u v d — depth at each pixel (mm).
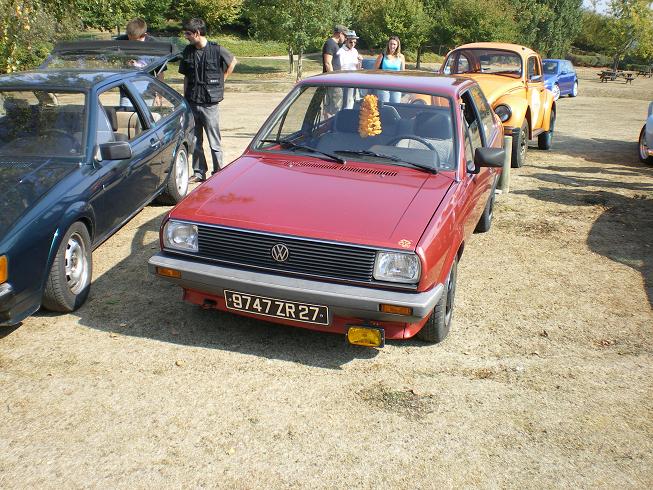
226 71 8023
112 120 5906
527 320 4930
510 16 45312
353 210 4117
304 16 31234
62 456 3250
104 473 3139
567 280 5742
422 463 3279
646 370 4254
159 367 4062
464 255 6324
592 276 5848
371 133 4961
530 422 3648
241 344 4375
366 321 4012
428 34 42219
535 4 56500
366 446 3395
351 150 4879
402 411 3703
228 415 3611
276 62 41875
